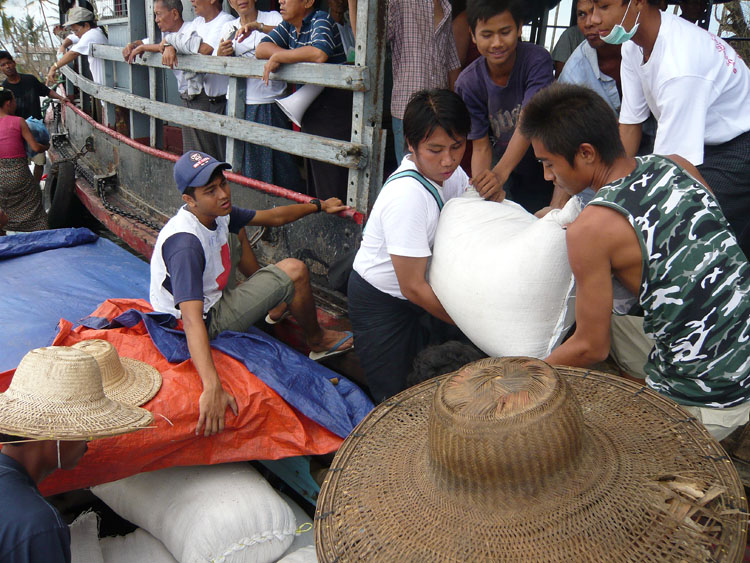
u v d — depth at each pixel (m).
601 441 1.45
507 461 1.27
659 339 1.75
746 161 2.29
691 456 1.40
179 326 2.89
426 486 1.43
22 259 4.48
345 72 3.12
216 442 2.54
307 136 3.38
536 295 1.94
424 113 2.14
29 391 2.04
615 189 1.63
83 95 7.28
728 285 1.62
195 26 4.70
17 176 7.00
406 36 3.38
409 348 2.61
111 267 4.34
